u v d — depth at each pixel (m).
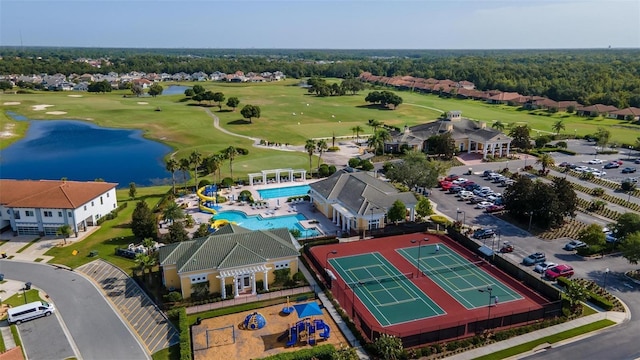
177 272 70.62
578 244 89.31
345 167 149.50
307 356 56.28
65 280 77.81
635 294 73.19
